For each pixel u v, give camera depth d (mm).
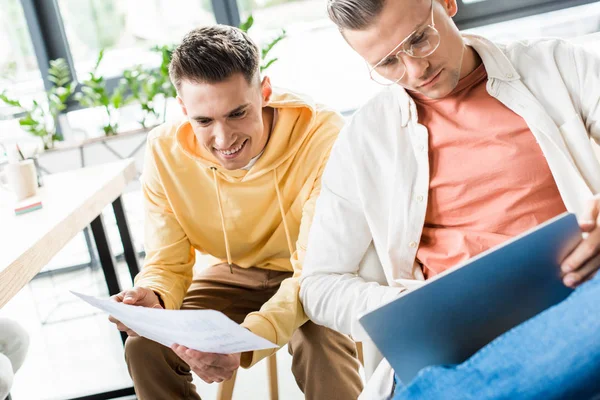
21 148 2146
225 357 1278
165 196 1841
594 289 618
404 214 1361
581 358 600
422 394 662
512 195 1283
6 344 1873
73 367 2766
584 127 1273
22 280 1477
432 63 1248
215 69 1524
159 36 4148
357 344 1872
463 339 876
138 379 1661
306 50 4113
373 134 1410
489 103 1324
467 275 832
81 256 3916
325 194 1464
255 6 4090
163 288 1710
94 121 4102
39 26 4035
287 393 2277
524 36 3738
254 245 1870
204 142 1633
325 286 1382
